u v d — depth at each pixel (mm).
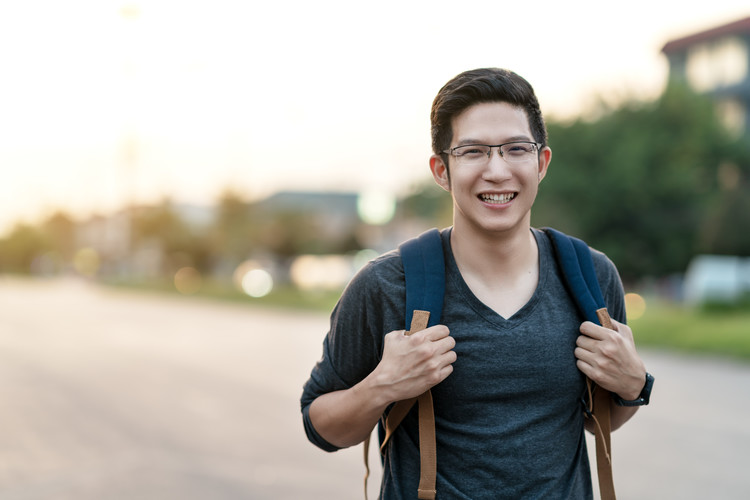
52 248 100625
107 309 28641
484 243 1804
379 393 1710
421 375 1689
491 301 1802
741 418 7719
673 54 45125
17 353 13586
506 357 1735
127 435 6945
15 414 7863
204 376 10703
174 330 18906
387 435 1792
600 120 34969
